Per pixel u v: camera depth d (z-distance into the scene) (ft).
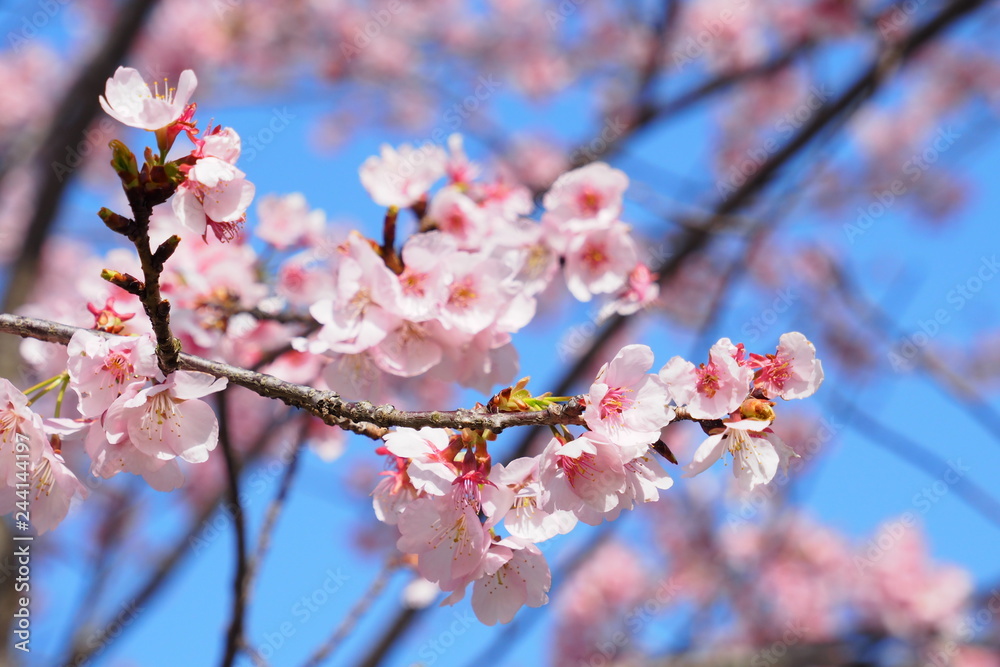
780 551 29.14
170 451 6.89
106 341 6.75
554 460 6.84
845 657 24.26
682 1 24.89
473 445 6.98
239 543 10.07
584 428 7.07
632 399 6.88
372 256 8.18
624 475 6.74
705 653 23.12
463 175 10.86
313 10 30.60
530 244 10.77
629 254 10.78
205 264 11.18
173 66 28.04
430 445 6.93
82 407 6.78
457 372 8.98
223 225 7.25
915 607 26.30
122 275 6.07
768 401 6.82
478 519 6.73
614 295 11.03
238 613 10.16
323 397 6.81
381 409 6.68
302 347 8.29
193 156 6.84
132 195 5.85
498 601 7.17
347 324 8.41
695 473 6.80
